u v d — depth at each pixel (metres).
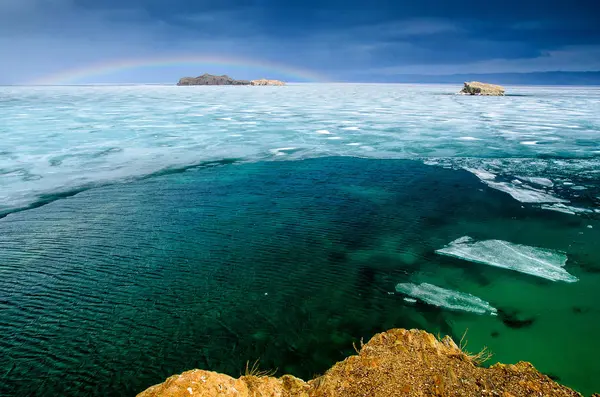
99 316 6.59
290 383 3.49
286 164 17.66
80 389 5.10
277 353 5.80
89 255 8.77
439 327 6.43
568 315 6.67
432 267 8.36
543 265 8.34
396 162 17.98
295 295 7.29
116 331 6.21
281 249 9.16
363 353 3.81
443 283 7.74
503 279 7.82
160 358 5.66
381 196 13.04
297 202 12.46
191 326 6.37
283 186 14.22
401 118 33.91
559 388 3.22
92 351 5.78
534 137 23.83
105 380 5.25
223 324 6.43
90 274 7.96
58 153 18.95
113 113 37.28
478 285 7.65
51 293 7.27
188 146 21.42
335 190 13.72
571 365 5.56
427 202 12.41
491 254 8.87
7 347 5.83
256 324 6.45
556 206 11.88
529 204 12.10
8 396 4.97
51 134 24.19
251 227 10.43
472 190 13.57
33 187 13.63
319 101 56.88
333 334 6.23
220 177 15.38
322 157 19.09
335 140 23.66
